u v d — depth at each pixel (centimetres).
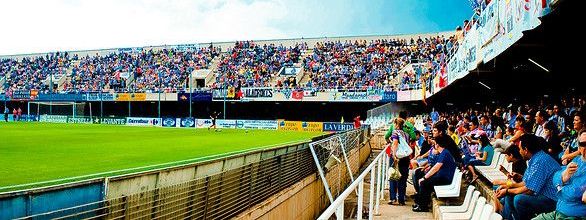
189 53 6631
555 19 690
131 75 6216
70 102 5722
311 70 5547
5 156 1534
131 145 2083
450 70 1798
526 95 2280
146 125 5062
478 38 1193
